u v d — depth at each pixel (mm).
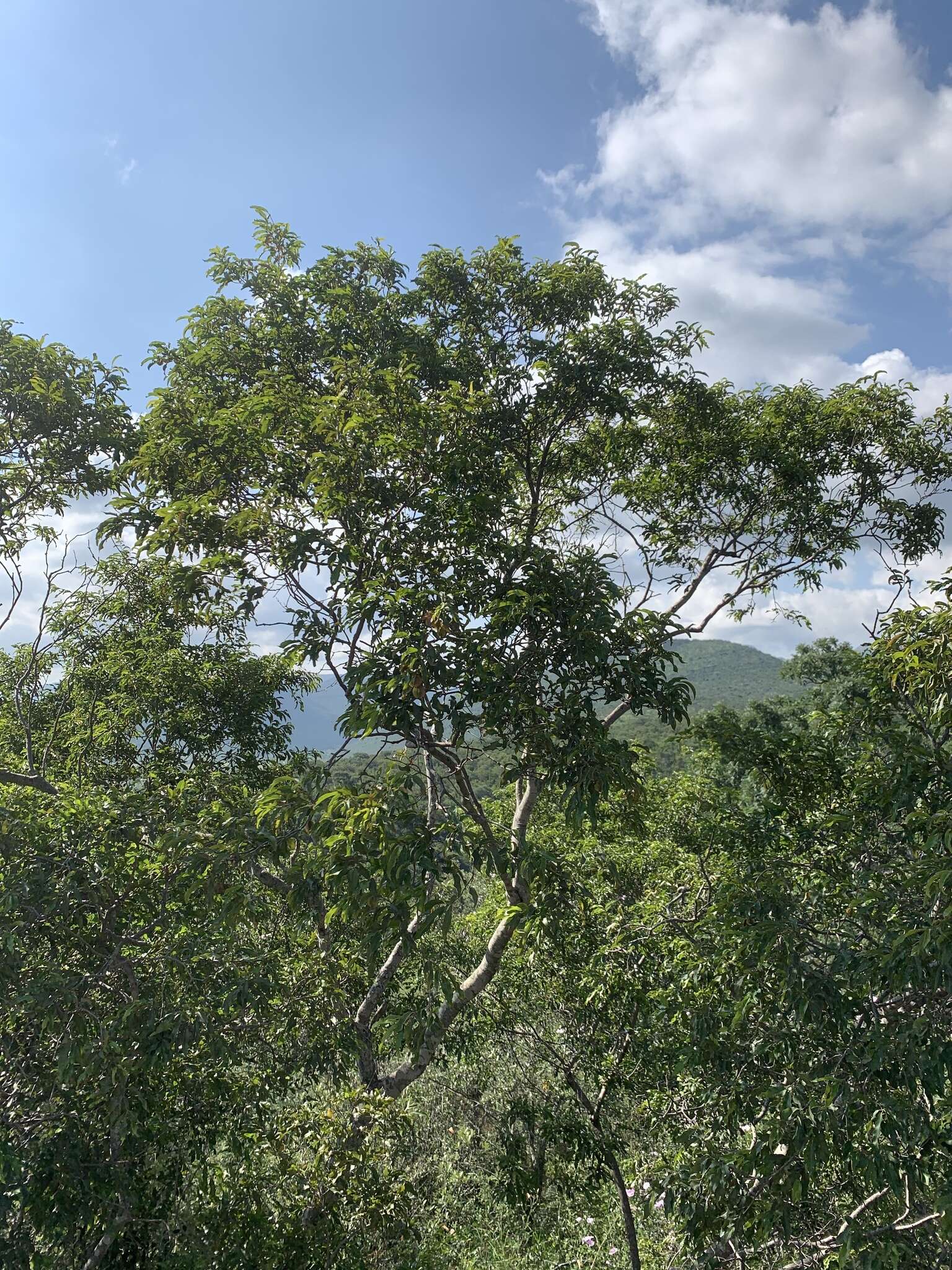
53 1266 4605
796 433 7926
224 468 5742
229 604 8578
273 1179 5270
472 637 4871
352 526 5102
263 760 8703
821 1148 3777
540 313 7184
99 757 8352
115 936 5066
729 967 4848
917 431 8086
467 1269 6887
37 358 6184
